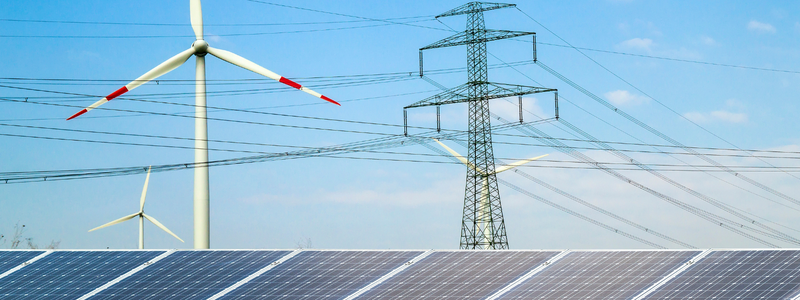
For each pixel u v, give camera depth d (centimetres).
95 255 4662
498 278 4097
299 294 4025
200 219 7012
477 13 10038
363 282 4125
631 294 3838
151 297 4069
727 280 3878
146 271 4391
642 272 4044
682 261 4147
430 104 9994
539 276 4088
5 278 4388
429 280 4112
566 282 3991
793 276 3834
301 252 4556
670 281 3922
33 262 4597
